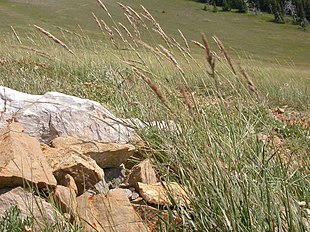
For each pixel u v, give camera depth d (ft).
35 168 11.40
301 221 8.90
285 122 21.11
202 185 9.90
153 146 13.88
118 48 17.87
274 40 215.10
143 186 12.33
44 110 14.51
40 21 152.76
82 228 9.52
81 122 14.60
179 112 11.79
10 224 9.63
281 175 11.10
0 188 10.91
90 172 12.38
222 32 222.89
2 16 161.07
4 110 14.39
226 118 13.12
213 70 9.02
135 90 16.56
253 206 9.30
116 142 14.39
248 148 11.58
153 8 264.11
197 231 9.71
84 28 144.56
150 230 10.32
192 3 287.69
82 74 25.89
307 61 147.64
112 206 10.59
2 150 11.55
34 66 26.99
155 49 15.52
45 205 10.37
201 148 10.61
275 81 33.68
